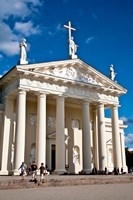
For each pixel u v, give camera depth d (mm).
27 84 29203
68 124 37406
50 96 32281
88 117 33250
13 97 31672
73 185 19828
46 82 30781
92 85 34188
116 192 14117
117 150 34500
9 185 17203
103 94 35750
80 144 37719
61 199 10992
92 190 15469
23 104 28250
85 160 31516
